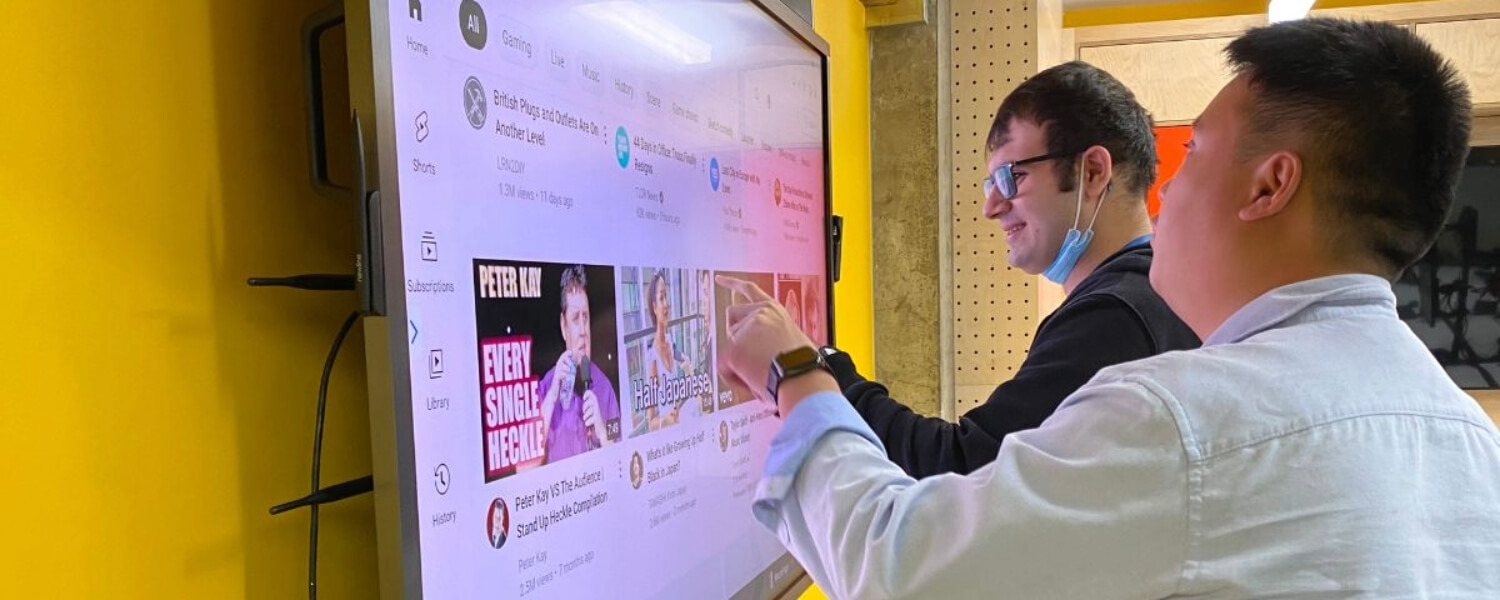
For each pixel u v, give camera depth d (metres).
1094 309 1.15
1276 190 0.73
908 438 1.18
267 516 0.69
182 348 0.63
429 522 0.68
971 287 2.29
